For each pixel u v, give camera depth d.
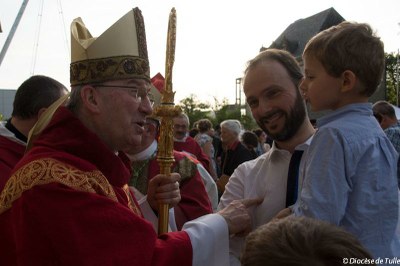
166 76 1.98
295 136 1.89
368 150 1.56
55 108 1.74
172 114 1.99
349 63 1.61
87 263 1.32
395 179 1.65
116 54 1.64
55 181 1.41
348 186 1.52
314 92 1.70
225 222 1.74
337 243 0.95
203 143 8.23
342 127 1.57
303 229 0.99
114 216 1.41
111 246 1.37
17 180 1.46
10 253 1.45
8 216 1.45
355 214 1.53
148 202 2.10
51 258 1.34
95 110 1.63
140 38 1.73
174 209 2.66
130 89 1.65
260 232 1.03
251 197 2.03
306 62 1.74
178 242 1.55
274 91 1.80
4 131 2.70
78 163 1.52
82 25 1.86
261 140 10.10
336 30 1.68
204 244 1.61
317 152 1.56
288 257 0.94
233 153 6.32
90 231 1.36
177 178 2.04
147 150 2.73
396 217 1.60
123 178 1.72
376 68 1.64
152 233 1.47
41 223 1.34
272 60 1.84
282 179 1.91
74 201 1.39
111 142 1.69
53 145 1.57
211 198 3.53
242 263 1.04
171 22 1.96
